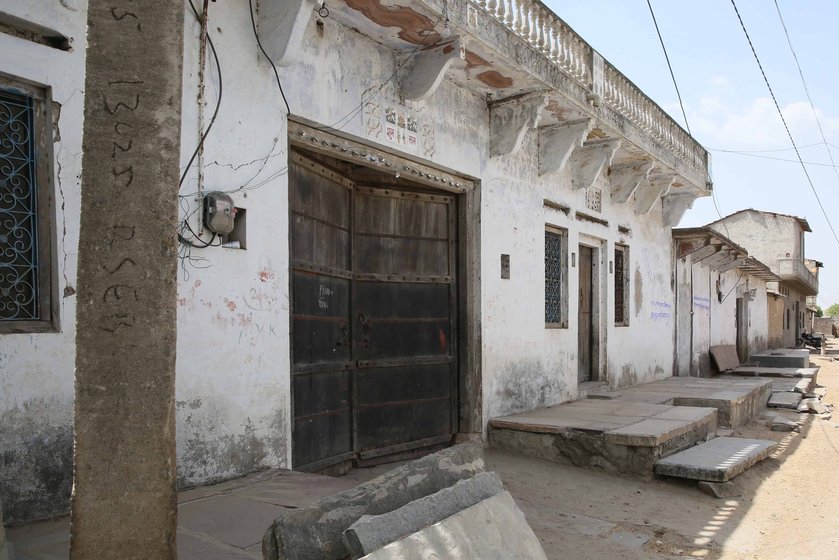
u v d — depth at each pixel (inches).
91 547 88.7
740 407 437.4
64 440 152.3
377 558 112.6
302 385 246.2
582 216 437.1
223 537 141.1
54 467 150.3
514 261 354.6
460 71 294.5
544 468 296.4
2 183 149.1
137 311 91.0
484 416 325.7
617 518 237.1
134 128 91.4
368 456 287.6
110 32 90.8
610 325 478.0
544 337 384.2
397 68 269.3
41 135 154.6
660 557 200.2
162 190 93.4
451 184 312.0
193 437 182.7
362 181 292.5
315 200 256.5
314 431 254.7
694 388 494.0
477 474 153.2
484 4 272.1
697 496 269.0
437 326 320.5
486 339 328.8
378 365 293.3
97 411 89.1
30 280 152.9
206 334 187.5
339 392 274.1
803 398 582.6
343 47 242.1
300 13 200.4
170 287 94.2
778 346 1374.3
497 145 332.2
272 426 208.4
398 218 306.5
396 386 301.6
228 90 196.1
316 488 182.9
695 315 692.1
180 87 96.1
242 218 200.5
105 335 89.5
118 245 90.3
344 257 280.4
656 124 465.7
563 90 326.3
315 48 228.7
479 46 267.3
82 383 88.9
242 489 181.0
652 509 249.4
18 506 143.9
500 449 322.7
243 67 201.3
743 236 1396.4
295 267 239.1
